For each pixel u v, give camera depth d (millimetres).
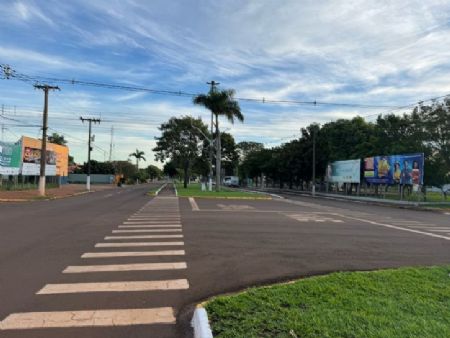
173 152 65812
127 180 102625
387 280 7309
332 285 6906
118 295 6691
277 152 78000
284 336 4707
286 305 5863
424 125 42906
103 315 5758
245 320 5211
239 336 4719
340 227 16547
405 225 18438
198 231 14055
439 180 42531
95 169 115062
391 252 11000
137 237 12531
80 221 16750
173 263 9008
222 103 46156
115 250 10383
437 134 41781
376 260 9820
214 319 5293
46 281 7453
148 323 5488
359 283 7047
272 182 94312
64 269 8367
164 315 5793
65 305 6160
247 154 115000
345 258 9969
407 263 9539
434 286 6969
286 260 9555
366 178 47531
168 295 6730
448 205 35969
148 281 7539
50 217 18328
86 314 5789
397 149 47125
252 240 12391
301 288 6707
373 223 18844
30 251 10188
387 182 42875
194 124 64812
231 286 7285
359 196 48469
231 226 15703
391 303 5930
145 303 6312
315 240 12734
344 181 53469
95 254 9867
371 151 55312
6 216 18688
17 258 9375
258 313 5473
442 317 5344
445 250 11555
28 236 12586
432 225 18844
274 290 6574
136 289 7035
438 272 8039
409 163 39000
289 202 34594
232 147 81062
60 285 7203
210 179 51719
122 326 5371
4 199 30203
